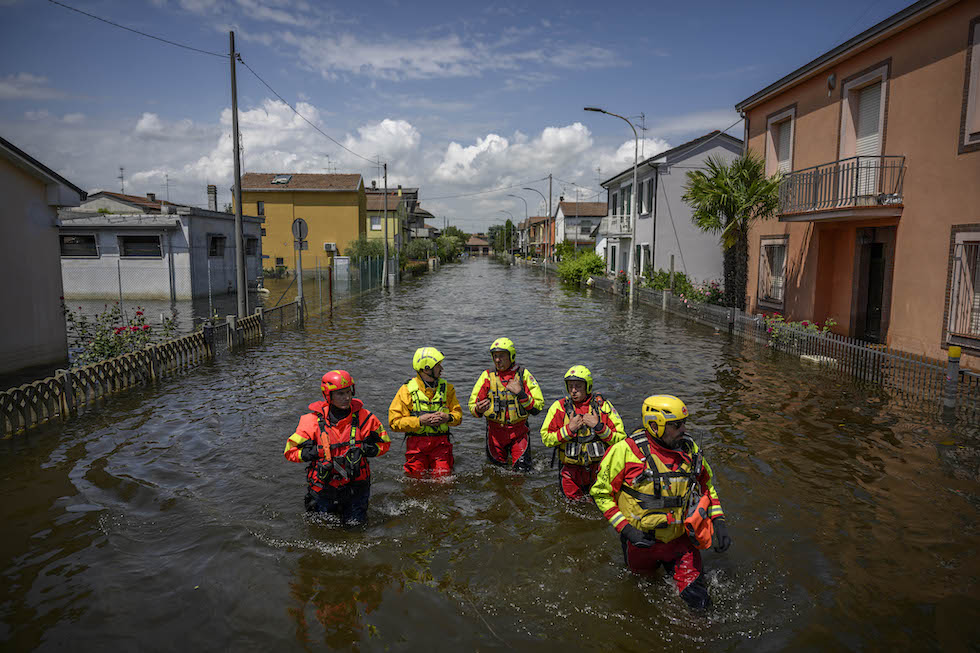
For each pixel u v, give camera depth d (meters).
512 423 6.03
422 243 66.25
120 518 5.04
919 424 7.60
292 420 7.89
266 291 27.75
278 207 46.72
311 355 12.77
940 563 4.29
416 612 3.77
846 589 3.96
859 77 13.14
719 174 17.02
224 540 4.66
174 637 3.53
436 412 5.66
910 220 11.66
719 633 3.54
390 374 10.79
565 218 71.75
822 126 14.63
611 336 15.60
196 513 5.14
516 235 124.88
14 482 5.80
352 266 40.19
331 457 4.71
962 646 3.39
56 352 11.65
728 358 12.34
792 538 4.65
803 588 3.97
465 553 4.47
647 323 18.39
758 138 18.17
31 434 7.27
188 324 17.23
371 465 6.23
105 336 10.78
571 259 40.41
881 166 12.27
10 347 10.54
